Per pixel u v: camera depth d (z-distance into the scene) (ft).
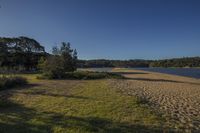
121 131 25.07
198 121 30.35
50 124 27.37
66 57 137.28
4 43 228.22
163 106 39.96
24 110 34.76
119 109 35.60
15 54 240.94
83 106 37.70
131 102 41.60
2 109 35.53
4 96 50.29
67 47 140.15
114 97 47.57
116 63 613.93
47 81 93.97
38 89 63.46
